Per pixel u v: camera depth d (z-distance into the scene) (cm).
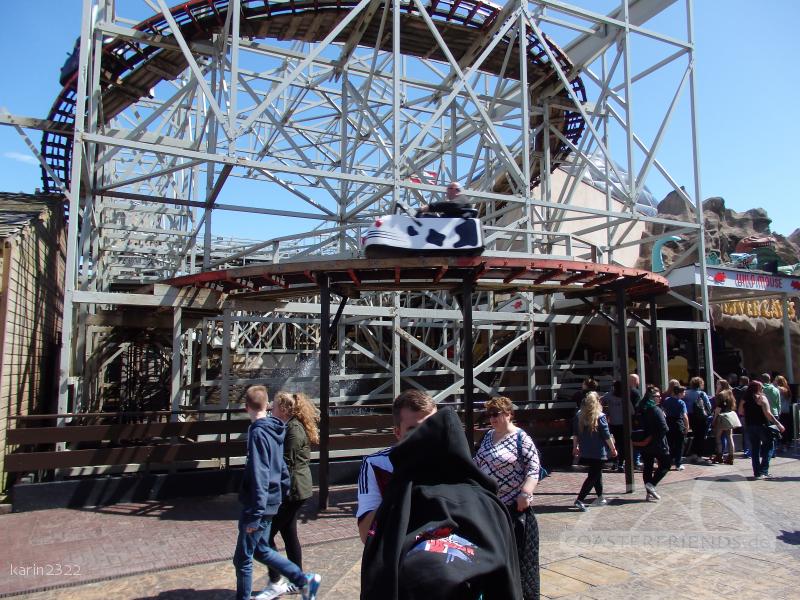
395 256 789
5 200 1203
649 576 571
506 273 873
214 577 576
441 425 269
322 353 845
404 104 1800
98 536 710
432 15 1461
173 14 1276
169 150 1044
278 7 1355
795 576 570
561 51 1605
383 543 241
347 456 1070
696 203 1595
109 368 2017
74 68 1330
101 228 1475
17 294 951
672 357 1984
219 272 885
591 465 838
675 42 1595
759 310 2117
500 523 258
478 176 2133
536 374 1772
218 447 931
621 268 896
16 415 877
